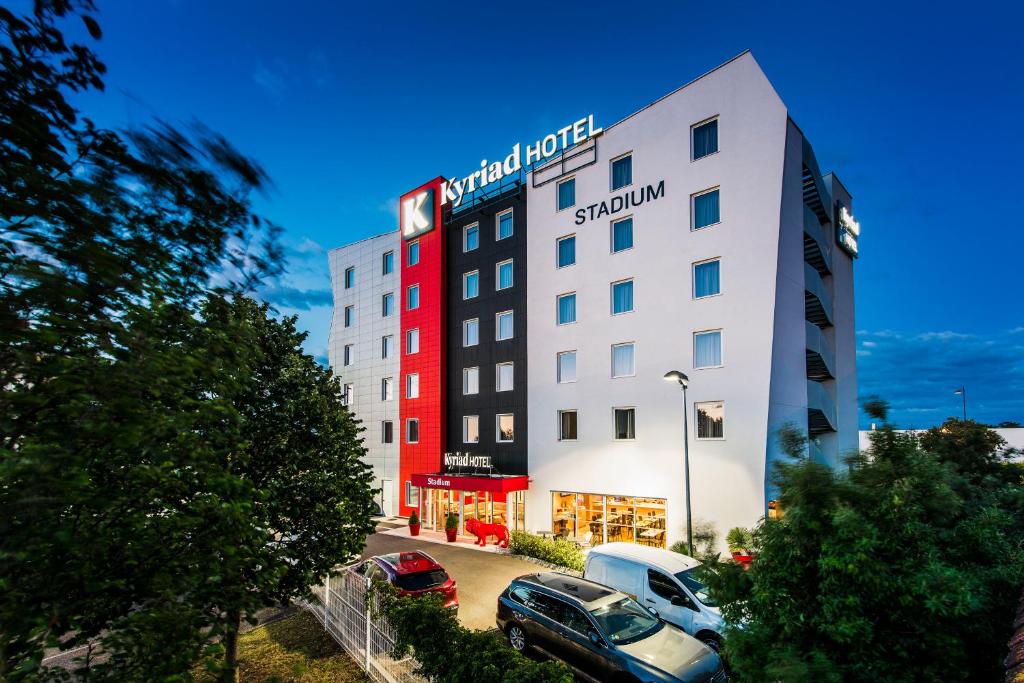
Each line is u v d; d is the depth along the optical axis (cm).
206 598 434
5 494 285
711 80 1862
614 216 2091
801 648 427
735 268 1758
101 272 285
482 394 2527
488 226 2595
